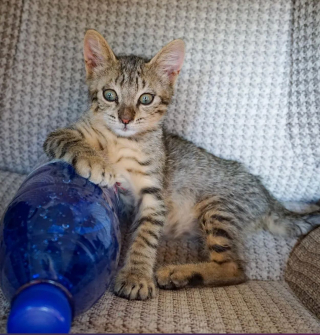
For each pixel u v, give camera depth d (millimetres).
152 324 216
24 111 376
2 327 206
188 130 389
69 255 193
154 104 335
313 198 394
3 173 370
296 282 296
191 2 371
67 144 291
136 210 341
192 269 297
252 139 387
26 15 364
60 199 218
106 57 330
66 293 183
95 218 223
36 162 382
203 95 382
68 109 381
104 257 215
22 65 369
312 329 224
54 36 370
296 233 365
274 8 370
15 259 190
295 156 383
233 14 371
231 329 217
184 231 372
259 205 374
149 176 334
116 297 255
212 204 362
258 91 379
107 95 325
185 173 373
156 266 321
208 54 376
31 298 165
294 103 375
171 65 343
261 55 375
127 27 374
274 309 248
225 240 332
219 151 391
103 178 264
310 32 359
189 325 218
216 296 267
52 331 160
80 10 368
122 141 326
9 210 218
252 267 326
